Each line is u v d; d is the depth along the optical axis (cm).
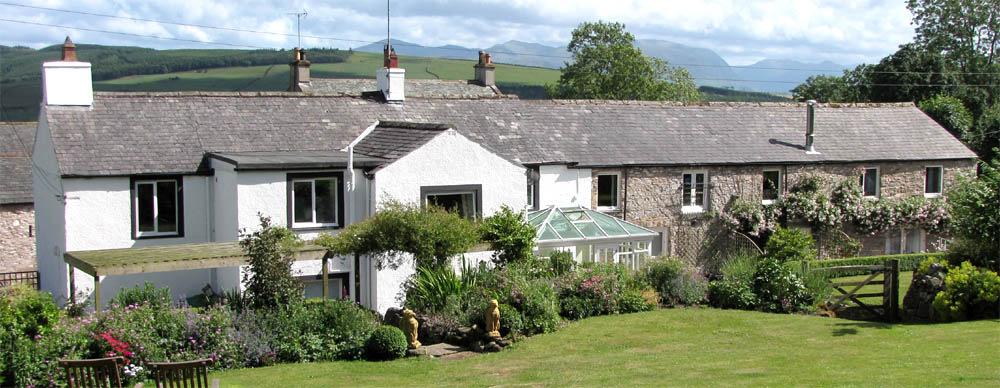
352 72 11225
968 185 2317
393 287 2303
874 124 3697
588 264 2350
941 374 1349
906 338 1767
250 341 1680
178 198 2347
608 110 3312
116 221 2255
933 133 3725
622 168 2978
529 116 3120
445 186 2352
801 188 3328
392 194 2272
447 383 1475
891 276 2212
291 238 1930
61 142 2264
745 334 1895
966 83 5869
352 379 1525
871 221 3425
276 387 1457
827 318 2105
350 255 2334
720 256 3203
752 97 10981
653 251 3092
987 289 2048
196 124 2527
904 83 5525
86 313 1847
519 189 2489
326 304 1856
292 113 2739
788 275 2325
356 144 2692
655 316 2141
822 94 6194
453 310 1884
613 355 1689
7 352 1473
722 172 3186
